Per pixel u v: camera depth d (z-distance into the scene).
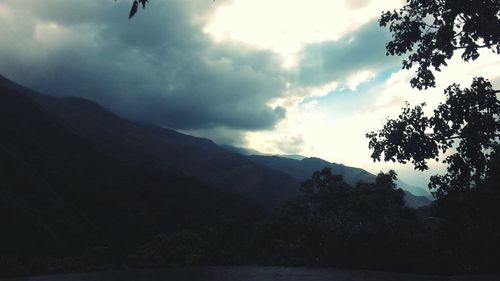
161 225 75.94
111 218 76.69
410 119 16.50
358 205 44.31
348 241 36.44
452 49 15.20
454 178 17.38
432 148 16.16
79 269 41.53
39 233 58.31
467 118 15.62
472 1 13.12
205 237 46.53
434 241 32.00
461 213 20.03
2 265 35.47
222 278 26.53
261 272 31.03
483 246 24.36
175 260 43.19
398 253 32.62
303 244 41.06
